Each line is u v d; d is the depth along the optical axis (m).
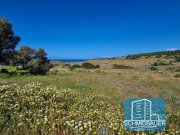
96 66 89.12
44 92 14.88
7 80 26.45
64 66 87.12
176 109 16.31
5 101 12.41
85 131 9.88
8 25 55.94
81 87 23.70
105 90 23.12
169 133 10.26
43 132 9.70
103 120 11.02
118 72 63.88
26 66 55.00
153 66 98.56
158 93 24.05
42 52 57.00
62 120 10.58
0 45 56.19
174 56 143.38
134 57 156.00
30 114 11.23
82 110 12.50
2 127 9.92
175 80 41.56
